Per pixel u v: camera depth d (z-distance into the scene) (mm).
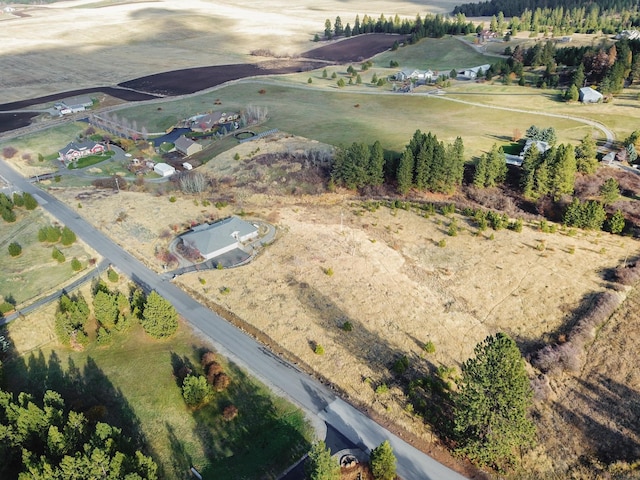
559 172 86250
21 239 82625
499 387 39844
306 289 68125
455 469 44094
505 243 78188
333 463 38875
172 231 83625
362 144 95500
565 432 47312
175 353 57781
